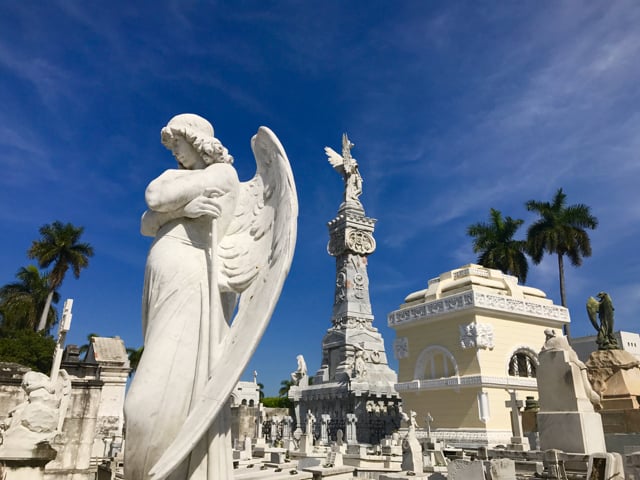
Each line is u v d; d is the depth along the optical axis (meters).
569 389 10.53
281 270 2.76
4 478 6.69
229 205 3.13
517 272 38.44
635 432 14.70
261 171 3.41
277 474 6.73
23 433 6.96
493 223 40.56
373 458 15.80
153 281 2.89
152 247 3.03
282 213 2.98
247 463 10.15
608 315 18.75
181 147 3.21
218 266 3.05
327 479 7.60
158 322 2.76
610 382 17.47
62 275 40.53
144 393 2.53
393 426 27.94
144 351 2.70
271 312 2.69
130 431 2.50
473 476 7.97
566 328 32.22
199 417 2.49
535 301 24.97
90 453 12.82
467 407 21.86
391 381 30.03
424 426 23.73
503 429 21.14
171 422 2.56
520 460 11.16
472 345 22.30
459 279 25.14
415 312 25.64
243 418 27.64
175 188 2.95
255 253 3.12
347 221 34.84
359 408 27.52
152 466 2.50
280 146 3.18
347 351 30.92
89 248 41.81
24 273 43.34
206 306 2.86
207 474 2.62
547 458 9.41
